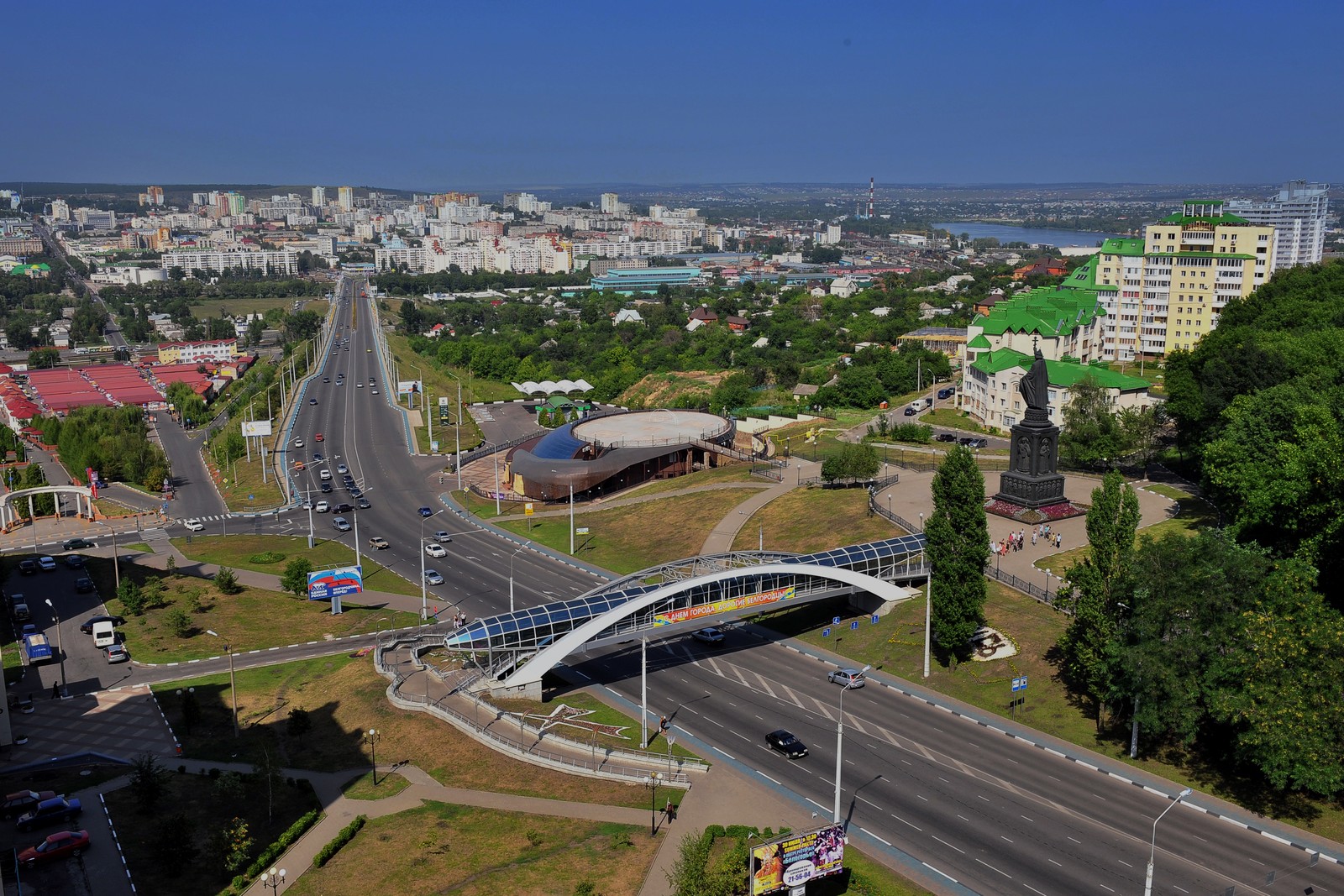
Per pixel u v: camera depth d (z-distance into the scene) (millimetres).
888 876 100750
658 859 103875
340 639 171750
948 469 142000
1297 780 105375
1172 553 117875
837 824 97688
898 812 112188
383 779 123938
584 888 96938
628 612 143625
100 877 104875
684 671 152625
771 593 158500
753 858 92000
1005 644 147875
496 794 119062
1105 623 123750
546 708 141250
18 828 113000
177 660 164375
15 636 176500
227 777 119250
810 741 129000
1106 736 126625
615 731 133000
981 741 127875
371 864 105312
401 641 166375
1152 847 92938
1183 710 113438
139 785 117000
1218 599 114062
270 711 145000
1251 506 146250
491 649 142875
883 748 126500
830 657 155375
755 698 142250
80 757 132250
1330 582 136750
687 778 120250
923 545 170000
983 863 102625
